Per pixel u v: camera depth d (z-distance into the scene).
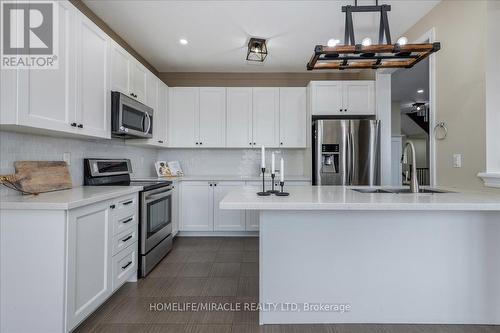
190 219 3.78
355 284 1.79
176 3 2.43
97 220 1.80
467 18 2.09
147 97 3.20
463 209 1.42
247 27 2.85
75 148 2.37
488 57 1.95
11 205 1.46
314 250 1.78
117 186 2.41
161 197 2.89
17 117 1.46
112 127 2.39
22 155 1.83
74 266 1.55
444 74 2.33
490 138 1.94
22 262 1.48
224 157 4.33
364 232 1.78
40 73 1.61
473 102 2.05
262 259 1.78
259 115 4.02
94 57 2.14
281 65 3.95
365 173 3.47
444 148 2.34
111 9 2.52
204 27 2.86
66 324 1.49
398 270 1.78
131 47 3.33
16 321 1.48
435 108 2.44
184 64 3.92
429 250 1.77
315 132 3.60
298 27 2.85
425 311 1.78
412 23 2.71
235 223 3.78
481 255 1.76
